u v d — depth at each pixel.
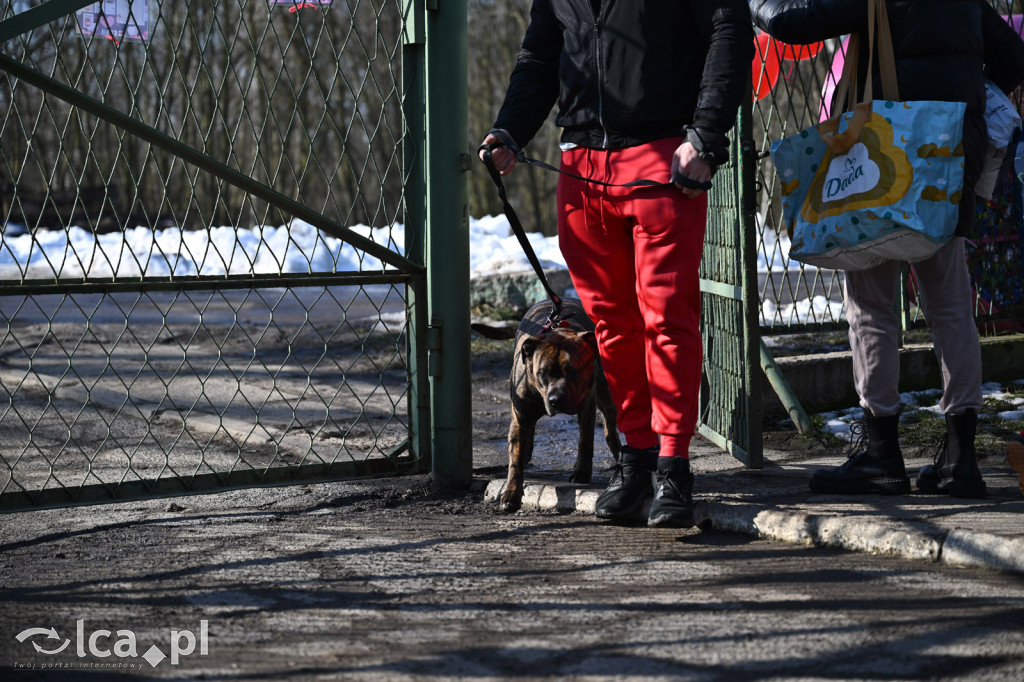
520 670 2.53
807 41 4.15
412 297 4.88
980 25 3.97
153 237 4.37
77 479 5.11
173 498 4.71
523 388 4.30
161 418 6.66
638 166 3.82
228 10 23.61
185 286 4.45
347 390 7.61
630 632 2.78
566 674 2.50
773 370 5.93
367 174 28.47
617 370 4.08
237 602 3.13
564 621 2.88
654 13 3.77
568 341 4.23
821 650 2.59
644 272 3.86
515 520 4.20
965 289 4.13
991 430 5.43
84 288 4.28
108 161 23.36
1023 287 6.87
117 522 4.26
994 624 2.72
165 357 9.10
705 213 3.90
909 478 4.40
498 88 32.81
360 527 4.09
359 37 4.72
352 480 4.82
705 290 5.63
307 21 25.39
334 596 3.18
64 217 21.25
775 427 5.91
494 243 15.59
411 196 4.88
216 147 23.25
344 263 15.31
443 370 4.76
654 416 3.94
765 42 5.79
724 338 5.41
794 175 4.09
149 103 20.36
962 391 4.09
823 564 3.37
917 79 3.91
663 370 3.86
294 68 25.95
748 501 4.16
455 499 4.64
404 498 4.63
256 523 4.19
